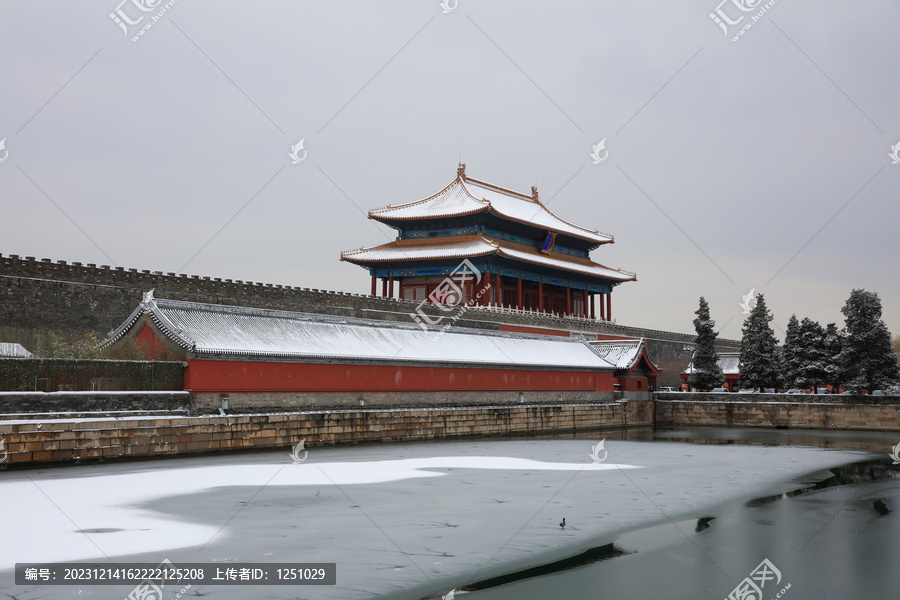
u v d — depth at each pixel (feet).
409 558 86.48
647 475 156.76
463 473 154.10
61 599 70.95
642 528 103.91
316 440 200.03
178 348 182.60
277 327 214.90
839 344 317.63
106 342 200.95
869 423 286.05
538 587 77.00
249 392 191.11
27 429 145.59
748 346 343.67
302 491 128.16
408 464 167.53
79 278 210.38
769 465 177.37
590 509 116.88
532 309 399.85
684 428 314.55
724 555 89.71
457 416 243.19
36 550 86.33
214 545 89.97
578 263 431.02
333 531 98.37
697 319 349.82
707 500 126.72
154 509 110.01
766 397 309.63
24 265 198.80
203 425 174.50
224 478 139.95
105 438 156.76
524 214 417.08
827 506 121.80
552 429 280.92
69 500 114.62
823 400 296.30
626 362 333.01
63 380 161.99
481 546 92.27
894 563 86.69
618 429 307.99
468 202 385.91
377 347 234.58
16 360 155.74
